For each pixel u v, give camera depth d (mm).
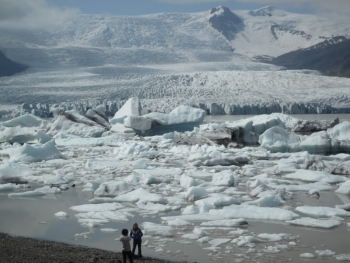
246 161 23234
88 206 12820
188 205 13086
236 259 8258
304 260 8188
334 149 28391
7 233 10188
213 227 10547
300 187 15461
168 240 9523
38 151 24844
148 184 16719
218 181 16344
